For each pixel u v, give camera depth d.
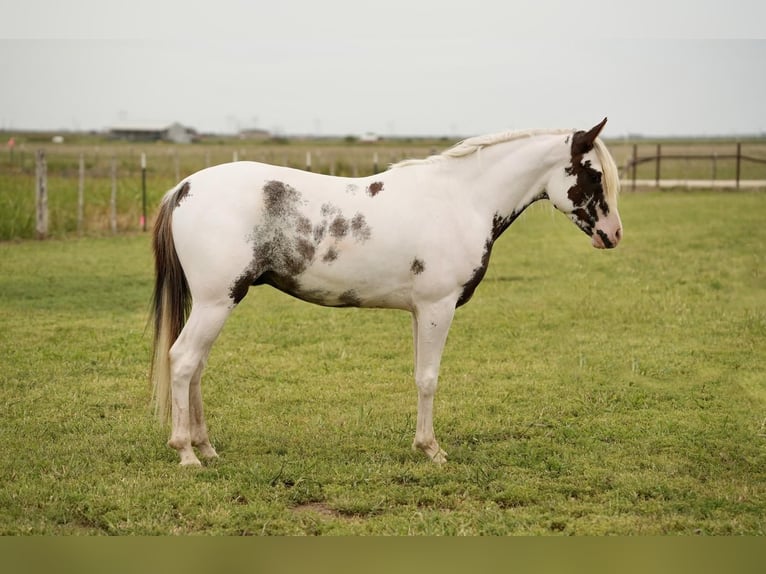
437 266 5.32
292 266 5.21
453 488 5.00
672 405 6.84
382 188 5.36
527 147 5.62
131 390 7.03
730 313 10.23
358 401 6.89
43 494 4.74
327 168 32.72
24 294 11.10
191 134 106.62
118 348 8.44
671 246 15.88
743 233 17.39
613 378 7.61
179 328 5.29
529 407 6.75
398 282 5.36
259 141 95.69
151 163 40.53
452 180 5.50
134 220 18.70
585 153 5.60
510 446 5.79
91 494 4.75
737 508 4.76
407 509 4.72
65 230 17.48
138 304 10.70
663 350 8.58
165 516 4.50
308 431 6.10
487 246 5.55
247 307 10.73
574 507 4.74
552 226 20.25
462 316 10.20
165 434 5.89
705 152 58.84
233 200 5.05
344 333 9.30
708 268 13.43
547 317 10.12
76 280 12.20
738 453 5.70
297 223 5.16
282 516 4.56
